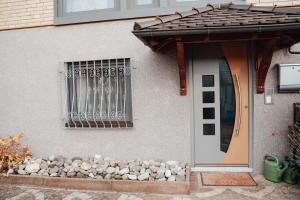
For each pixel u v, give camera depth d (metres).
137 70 4.93
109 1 5.23
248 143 4.86
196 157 5.01
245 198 3.85
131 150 5.04
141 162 4.82
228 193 4.02
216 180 4.49
